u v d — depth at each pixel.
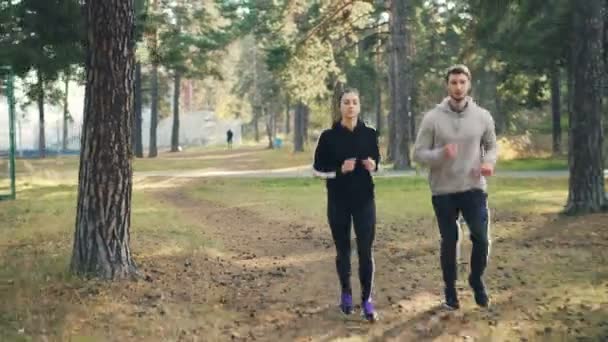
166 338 5.05
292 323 5.55
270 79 61.06
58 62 16.06
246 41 72.50
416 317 5.68
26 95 18.53
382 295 6.52
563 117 44.44
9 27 15.70
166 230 10.64
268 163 36.78
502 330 5.19
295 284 7.04
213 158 43.69
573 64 12.06
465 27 28.44
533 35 19.70
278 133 102.81
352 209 5.70
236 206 15.45
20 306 5.75
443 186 5.77
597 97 11.91
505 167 28.89
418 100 48.06
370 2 26.72
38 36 15.73
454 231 5.82
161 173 28.56
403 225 11.40
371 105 51.69
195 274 7.31
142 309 5.80
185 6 46.19
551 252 8.54
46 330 5.12
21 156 42.94
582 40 11.87
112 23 6.68
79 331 5.14
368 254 5.66
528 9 16.42
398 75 27.62
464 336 5.08
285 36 29.98
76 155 45.28
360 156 5.66
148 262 7.76
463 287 6.75
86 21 6.80
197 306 6.00
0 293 6.25
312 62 27.95
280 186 21.44
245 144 76.25
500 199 15.16
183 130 81.75
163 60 20.75
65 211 13.89
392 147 30.39
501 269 7.57
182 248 8.84
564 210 12.25
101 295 6.14
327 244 9.80
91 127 6.80
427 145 5.78
